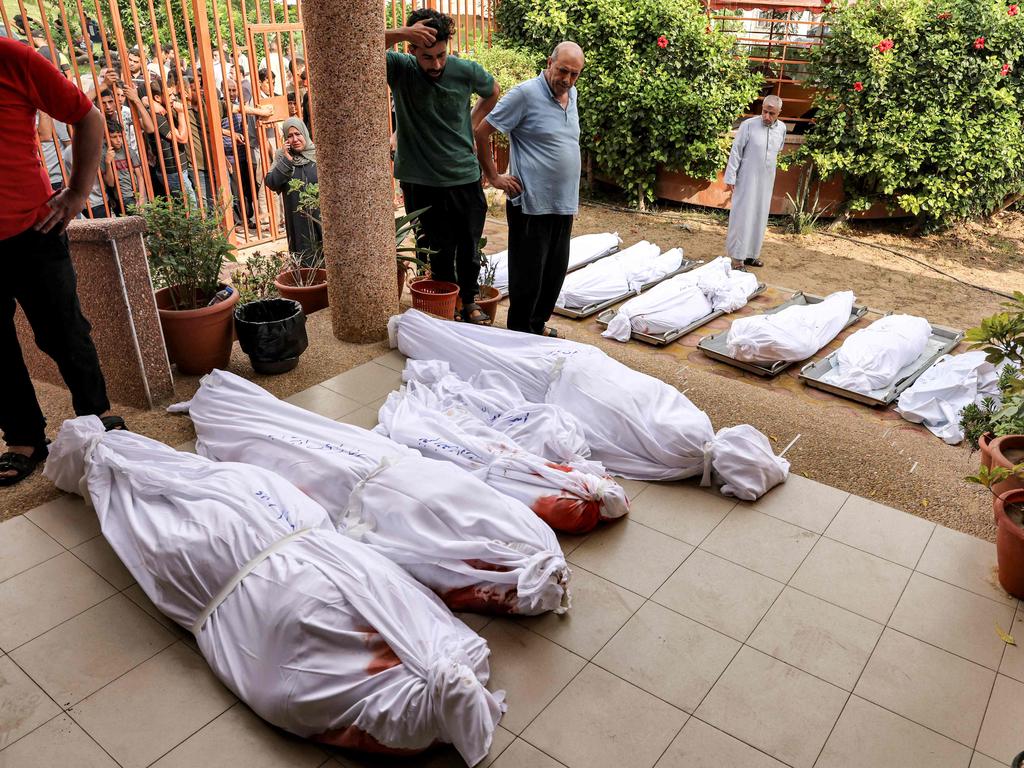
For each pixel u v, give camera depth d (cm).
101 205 746
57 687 252
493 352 446
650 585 305
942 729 247
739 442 360
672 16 939
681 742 240
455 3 1036
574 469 344
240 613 251
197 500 291
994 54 890
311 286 563
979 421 387
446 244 556
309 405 429
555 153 480
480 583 282
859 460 398
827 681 264
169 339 444
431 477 303
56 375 434
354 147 461
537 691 256
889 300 773
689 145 980
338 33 435
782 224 988
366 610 240
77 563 305
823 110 933
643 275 754
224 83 738
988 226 1023
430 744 230
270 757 232
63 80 307
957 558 325
